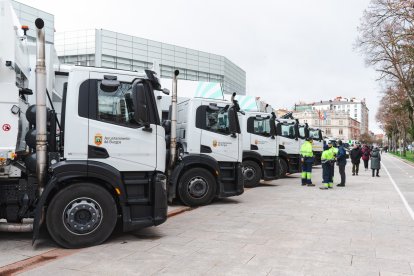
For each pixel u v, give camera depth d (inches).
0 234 277.4
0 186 244.8
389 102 2122.3
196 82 509.0
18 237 268.7
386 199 473.1
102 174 246.2
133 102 245.6
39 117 238.5
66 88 260.8
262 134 610.5
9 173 239.9
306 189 577.9
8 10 236.5
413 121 1857.8
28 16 1241.4
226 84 2064.5
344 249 242.4
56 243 242.7
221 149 424.8
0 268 200.1
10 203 246.4
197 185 408.5
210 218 345.4
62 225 237.9
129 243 254.5
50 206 237.3
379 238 272.5
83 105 249.6
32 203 247.3
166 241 260.7
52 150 256.1
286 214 366.0
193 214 366.0
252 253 232.2
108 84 249.4
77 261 214.8
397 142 3779.5
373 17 1182.9
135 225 254.5
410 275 194.7
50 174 245.8
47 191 234.5
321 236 277.1
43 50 238.2
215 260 217.8
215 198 470.6
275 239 267.6
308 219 341.4
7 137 233.5
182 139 424.8
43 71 239.1
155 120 268.2
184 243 255.4
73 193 240.2
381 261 217.8
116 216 250.2
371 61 1378.0
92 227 244.4
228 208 400.8
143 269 201.6
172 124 381.7
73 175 240.1
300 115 5447.8
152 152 264.8
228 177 431.2
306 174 631.2
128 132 258.2
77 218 241.4
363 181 732.0
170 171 397.4
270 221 331.9
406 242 261.6
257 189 575.5
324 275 194.1
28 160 247.3
